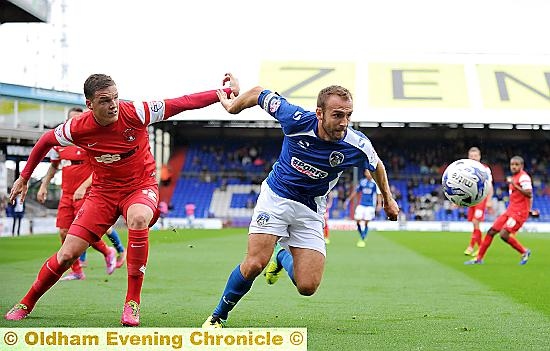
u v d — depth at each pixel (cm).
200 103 596
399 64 3931
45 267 594
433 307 715
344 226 3816
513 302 761
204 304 718
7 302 714
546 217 3959
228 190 4331
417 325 598
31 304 605
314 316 646
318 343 512
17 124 3222
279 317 638
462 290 879
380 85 3766
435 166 4394
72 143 586
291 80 3759
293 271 556
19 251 1636
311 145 509
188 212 3994
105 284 898
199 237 2552
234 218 3994
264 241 527
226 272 1105
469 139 4453
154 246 1912
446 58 3972
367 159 521
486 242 1350
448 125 3809
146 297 778
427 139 4491
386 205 550
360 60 3947
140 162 606
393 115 3569
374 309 697
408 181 4309
